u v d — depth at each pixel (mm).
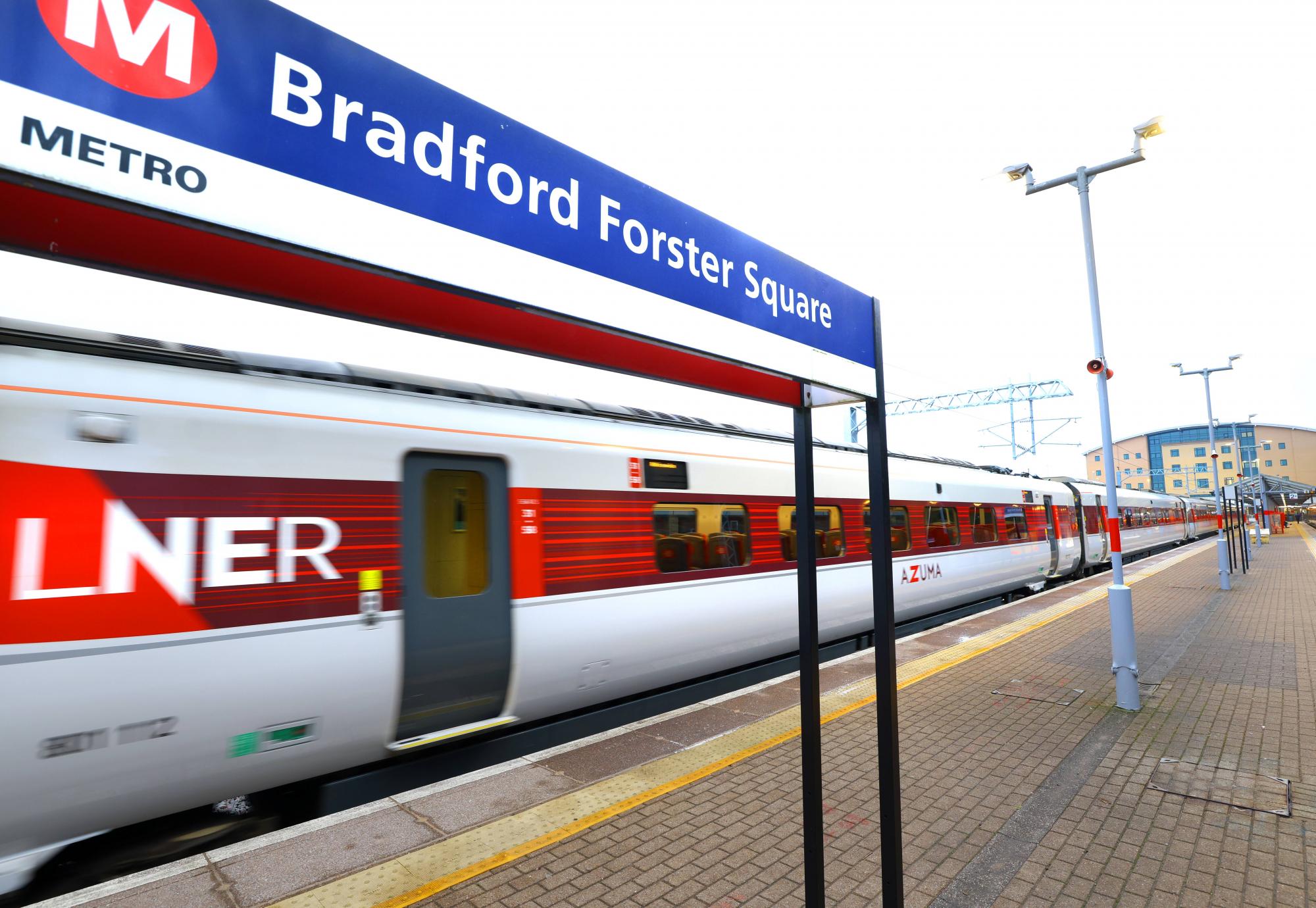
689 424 6625
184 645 3256
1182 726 5215
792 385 2453
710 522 6406
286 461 3744
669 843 3502
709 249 1879
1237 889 3047
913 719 5523
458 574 4508
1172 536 26953
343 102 1158
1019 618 10039
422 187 1251
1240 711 5547
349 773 4172
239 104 1044
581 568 5238
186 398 3469
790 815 3799
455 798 4047
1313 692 6043
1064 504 14859
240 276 1403
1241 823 3645
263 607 3537
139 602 3139
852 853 3406
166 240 1302
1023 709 5738
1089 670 6961
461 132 1322
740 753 4719
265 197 1057
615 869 3254
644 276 1673
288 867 3279
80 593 2982
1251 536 35188
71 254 1214
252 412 3684
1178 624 9672
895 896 2262
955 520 10508
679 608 5961
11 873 2875
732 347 1914
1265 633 8812
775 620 6941
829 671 7043
